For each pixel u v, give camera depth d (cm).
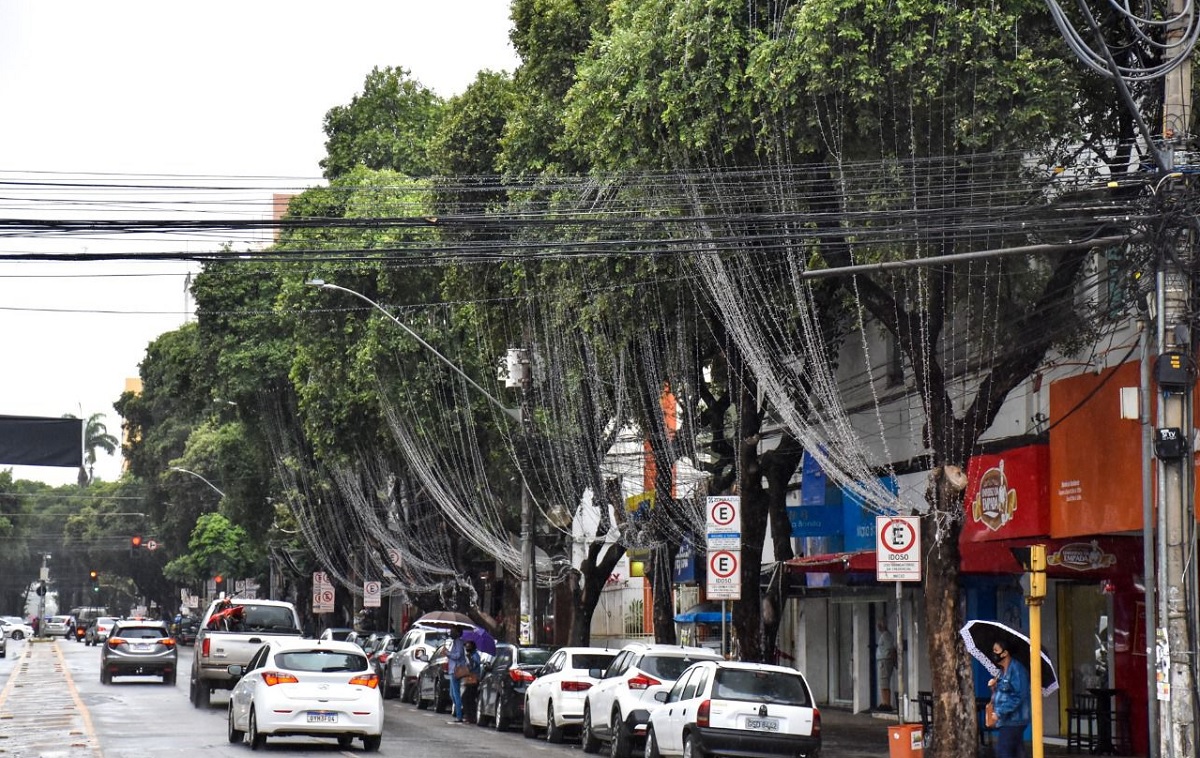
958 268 3897
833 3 3566
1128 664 4588
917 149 3666
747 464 5319
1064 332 3859
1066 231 3712
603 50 4616
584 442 6297
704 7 4016
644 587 9788
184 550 18100
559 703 5225
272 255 4006
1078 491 4106
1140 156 3428
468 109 6712
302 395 8450
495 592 11619
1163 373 3152
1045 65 3522
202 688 6656
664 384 5856
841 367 6325
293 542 13100
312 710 4541
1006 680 3459
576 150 5584
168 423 17550
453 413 7531
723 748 3781
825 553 6488
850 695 7088
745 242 4141
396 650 8406
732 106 3953
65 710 6288
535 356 6303
